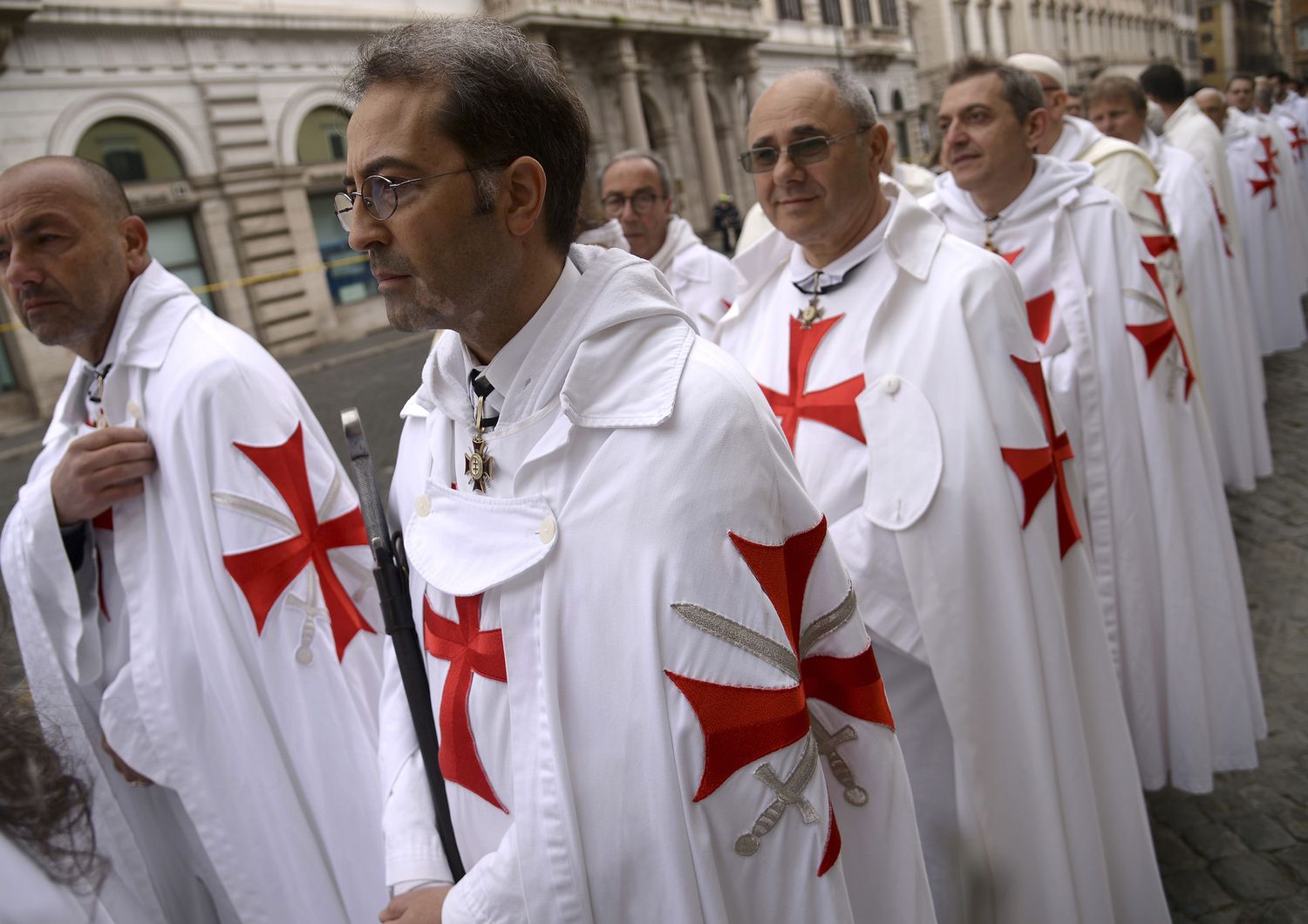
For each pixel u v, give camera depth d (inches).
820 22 999.0
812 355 74.8
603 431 39.6
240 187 530.0
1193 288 156.6
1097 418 94.0
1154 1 1808.6
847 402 71.6
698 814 37.8
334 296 584.4
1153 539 94.0
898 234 71.4
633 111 741.3
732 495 38.6
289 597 69.6
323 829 70.8
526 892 37.6
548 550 38.7
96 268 69.1
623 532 38.3
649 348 40.1
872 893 48.4
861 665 46.0
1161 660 95.1
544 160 38.8
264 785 70.1
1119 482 93.7
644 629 37.6
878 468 69.2
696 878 37.7
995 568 66.6
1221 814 94.4
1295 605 128.9
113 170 493.4
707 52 834.2
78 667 71.7
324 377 445.4
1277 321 259.1
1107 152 119.0
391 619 45.9
